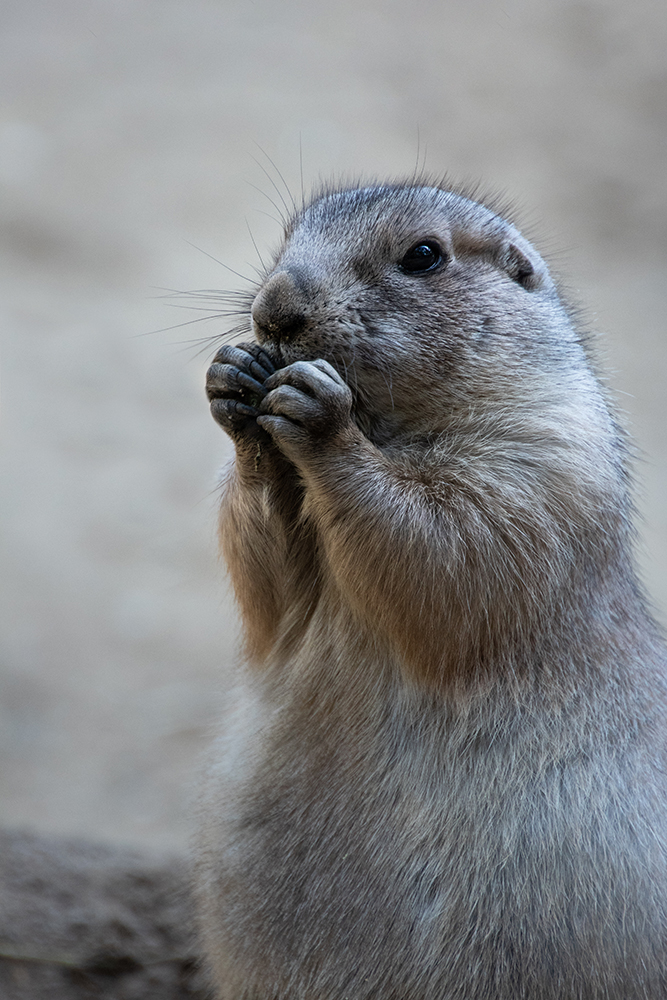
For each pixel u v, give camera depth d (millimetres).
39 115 53531
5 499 31609
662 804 9570
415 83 59156
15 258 44688
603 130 56500
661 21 64875
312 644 10008
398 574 9219
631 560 11188
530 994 9297
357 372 9977
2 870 13492
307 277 9914
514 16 65562
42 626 26516
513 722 9625
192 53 60031
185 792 21250
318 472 9367
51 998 11914
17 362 38594
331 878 9617
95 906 13000
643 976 9242
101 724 23375
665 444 35000
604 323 42156
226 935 10125
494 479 9555
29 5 63562
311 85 57969
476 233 10758
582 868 9336
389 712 9672
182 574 29000
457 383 10109
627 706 9945
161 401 37500
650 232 49375
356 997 9602
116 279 44094
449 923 9359
